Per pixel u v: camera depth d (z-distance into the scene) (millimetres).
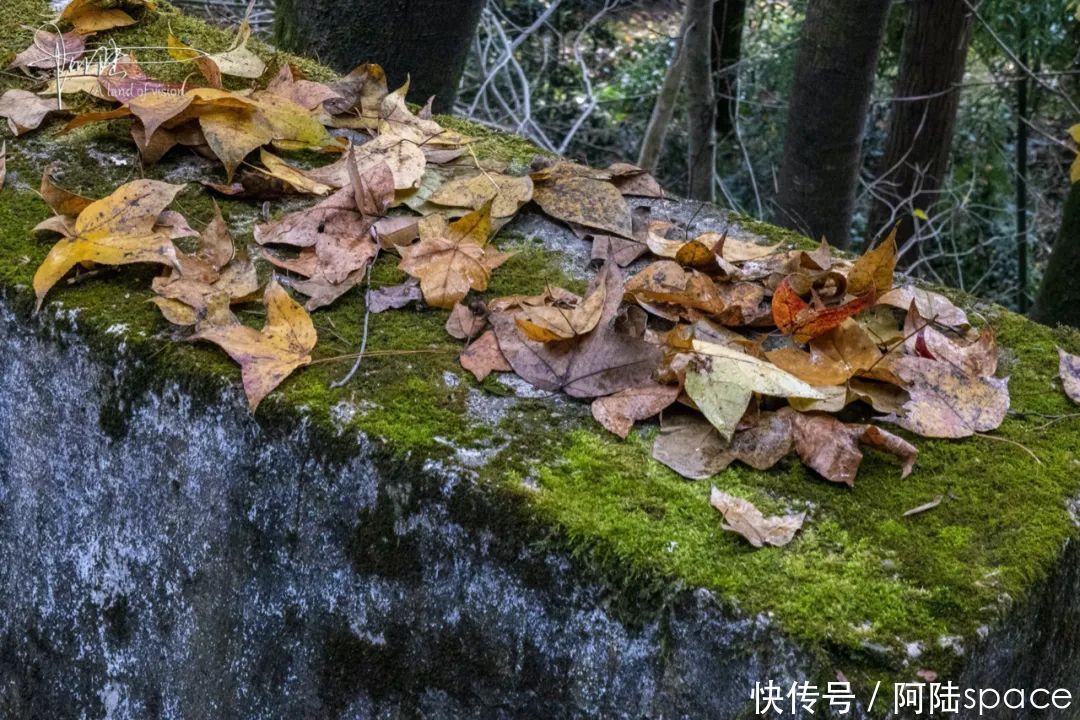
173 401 1275
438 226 1541
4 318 1417
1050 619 1128
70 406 1386
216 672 1332
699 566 1021
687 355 1249
